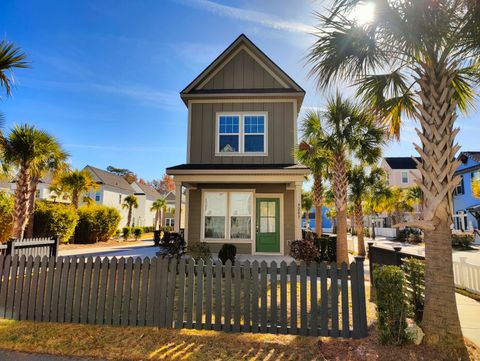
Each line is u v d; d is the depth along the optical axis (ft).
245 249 37.09
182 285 13.39
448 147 11.25
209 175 31.71
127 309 13.55
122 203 113.19
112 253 41.32
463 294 21.39
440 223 11.21
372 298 18.06
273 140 37.40
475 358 10.23
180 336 12.17
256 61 39.32
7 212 39.65
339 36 12.72
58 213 48.52
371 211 81.05
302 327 12.34
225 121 38.19
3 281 14.67
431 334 10.73
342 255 29.22
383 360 9.96
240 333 12.58
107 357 10.39
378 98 15.94
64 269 14.25
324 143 29.73
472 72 14.62
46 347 11.11
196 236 37.35
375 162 31.73
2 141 28.14
